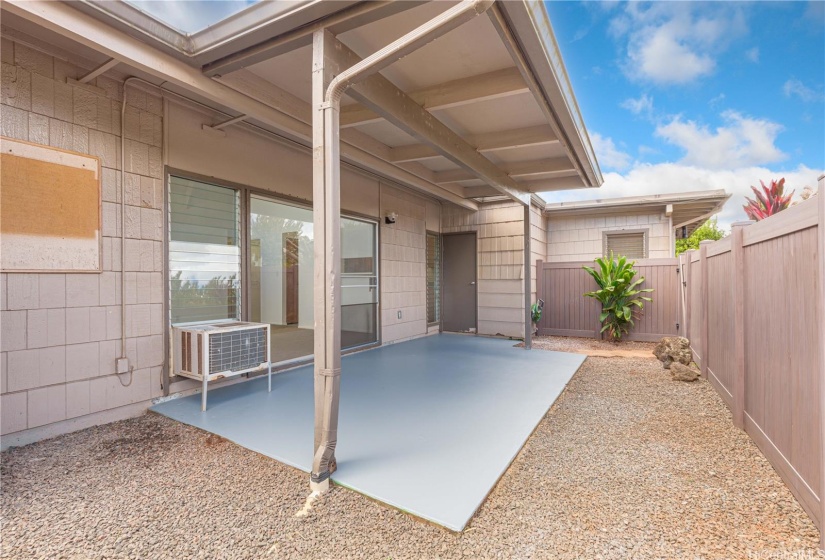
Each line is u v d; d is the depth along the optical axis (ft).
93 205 10.25
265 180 14.89
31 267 9.21
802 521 6.37
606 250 29.68
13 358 8.96
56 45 9.44
